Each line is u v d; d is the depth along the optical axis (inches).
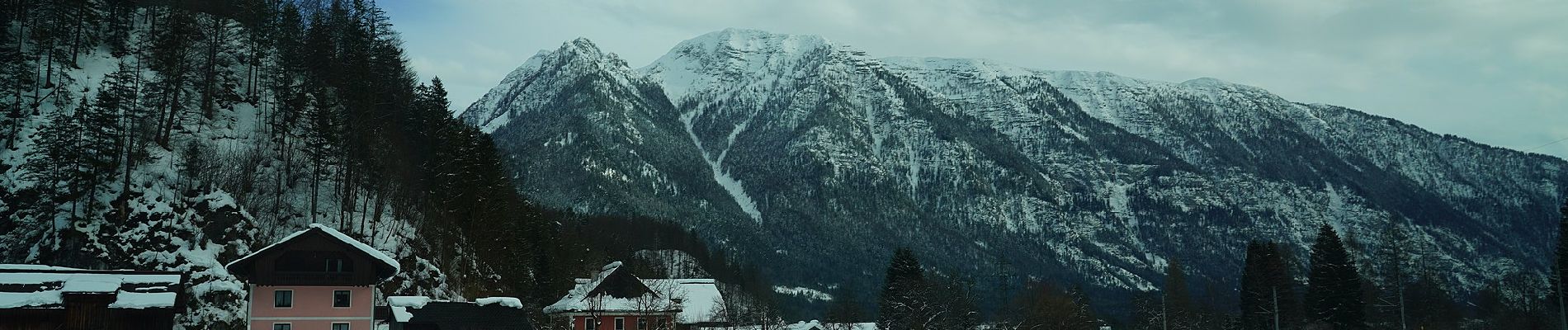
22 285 3088.1
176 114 5201.8
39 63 5275.6
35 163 4333.2
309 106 5743.1
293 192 5088.6
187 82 5526.6
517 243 5885.8
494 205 5684.1
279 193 4913.9
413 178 5802.2
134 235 4284.0
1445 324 5969.5
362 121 5664.4
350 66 6087.6
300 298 3882.9
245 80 5871.1
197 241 4399.6
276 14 6417.3
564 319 5142.7
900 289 5856.3
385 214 5270.7
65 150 4347.9
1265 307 6077.8
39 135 4699.8
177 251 4298.7
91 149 4544.8
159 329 3166.8
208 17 6195.9
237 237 4547.2
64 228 4185.5
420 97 6476.4
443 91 6412.4
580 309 5073.8
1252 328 6250.0
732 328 5620.1
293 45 6117.1
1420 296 5797.2
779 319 6594.5
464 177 5467.5
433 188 5625.0
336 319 3905.0
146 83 5334.6
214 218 4532.5
